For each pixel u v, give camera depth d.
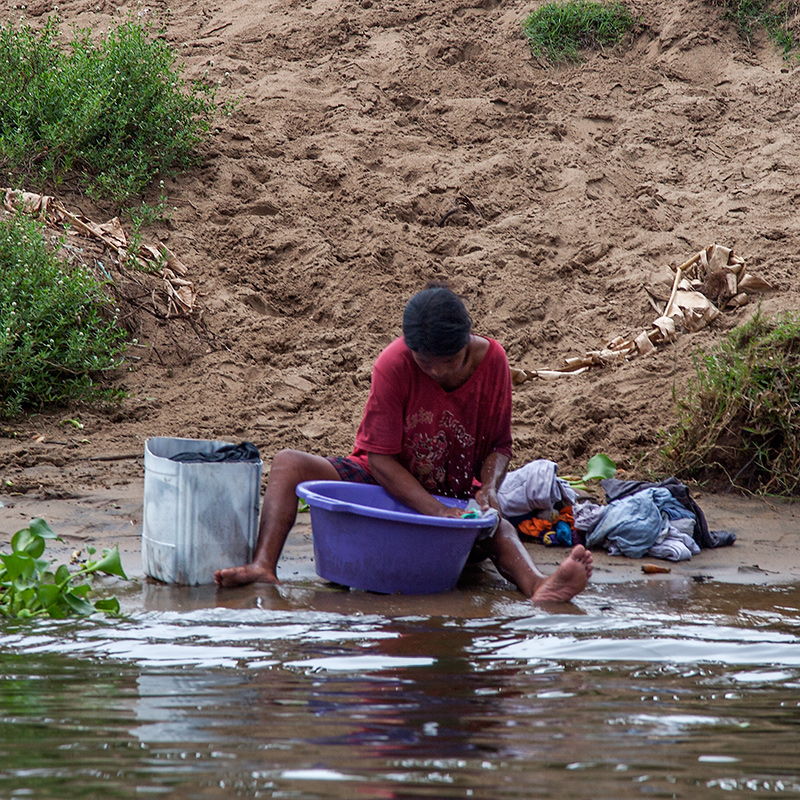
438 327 11.71
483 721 7.41
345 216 26.44
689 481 18.16
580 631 10.57
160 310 23.11
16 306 20.98
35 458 17.98
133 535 14.59
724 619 11.30
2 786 5.87
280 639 10.03
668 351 22.31
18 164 25.70
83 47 28.73
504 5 35.31
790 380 18.00
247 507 12.82
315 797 5.70
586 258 25.83
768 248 25.27
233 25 34.66
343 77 31.81
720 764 6.48
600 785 6.02
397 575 12.31
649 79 32.50
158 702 7.80
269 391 21.55
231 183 27.14
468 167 28.52
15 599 10.96
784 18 34.03
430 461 13.11
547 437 19.69
